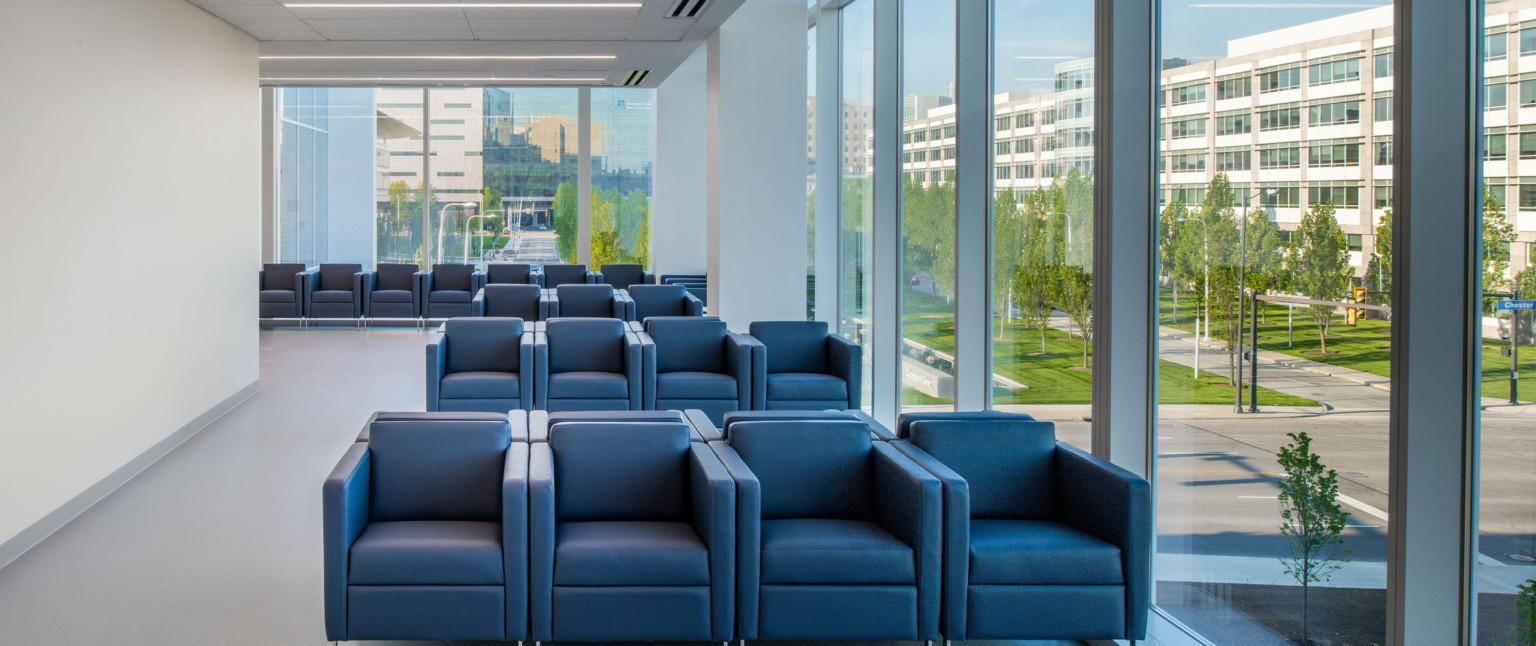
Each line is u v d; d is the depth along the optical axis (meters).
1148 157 4.92
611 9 9.21
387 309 16.25
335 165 18.00
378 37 10.36
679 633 4.27
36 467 5.75
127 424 7.12
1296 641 3.93
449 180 18.12
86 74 6.41
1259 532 4.14
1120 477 4.34
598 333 8.55
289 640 4.46
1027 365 6.39
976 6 6.84
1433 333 3.22
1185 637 4.53
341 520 4.19
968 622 4.29
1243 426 4.24
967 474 4.88
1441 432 3.23
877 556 4.30
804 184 10.78
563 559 4.24
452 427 4.82
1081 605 4.29
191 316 8.48
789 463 4.85
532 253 18.28
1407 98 3.20
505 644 4.43
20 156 5.55
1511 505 3.06
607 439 4.82
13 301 5.48
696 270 16.86
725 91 10.57
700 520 4.50
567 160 18.23
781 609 4.28
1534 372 2.97
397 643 4.45
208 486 7.00
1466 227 3.20
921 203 8.12
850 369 8.28
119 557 5.53
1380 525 3.48
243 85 9.94
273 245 17.81
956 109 6.89
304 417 9.37
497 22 9.71
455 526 4.52
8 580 5.17
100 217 6.63
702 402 8.22
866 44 9.41
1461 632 3.25
